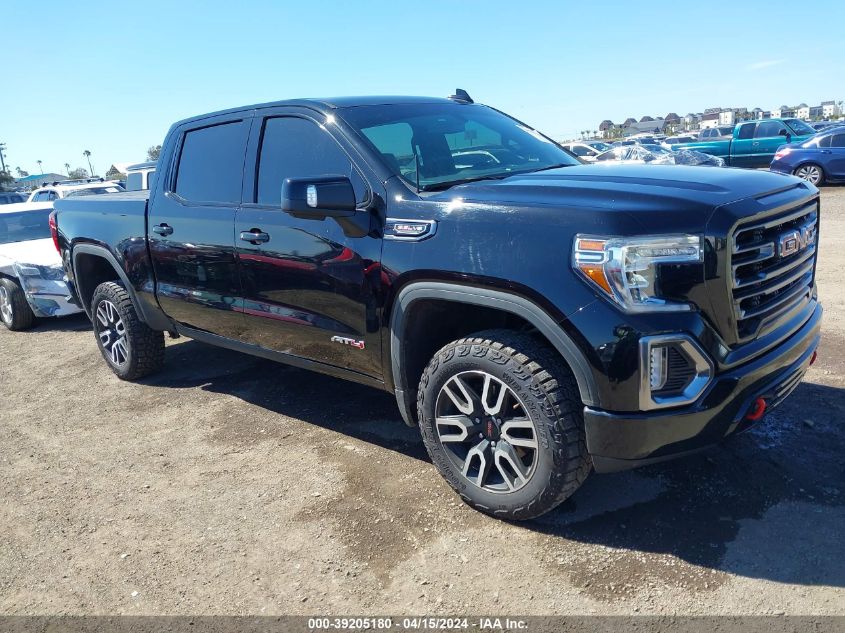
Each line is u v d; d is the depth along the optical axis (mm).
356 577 2768
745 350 2666
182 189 4480
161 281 4695
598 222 2533
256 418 4480
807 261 3145
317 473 3650
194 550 3041
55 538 3240
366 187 3332
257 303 3945
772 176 3047
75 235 5383
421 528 3059
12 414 4977
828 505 2949
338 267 3377
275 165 3838
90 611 2695
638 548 2785
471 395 2996
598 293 2533
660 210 2531
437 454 3191
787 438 3537
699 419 2564
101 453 4148
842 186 17156
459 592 2625
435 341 3314
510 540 2918
